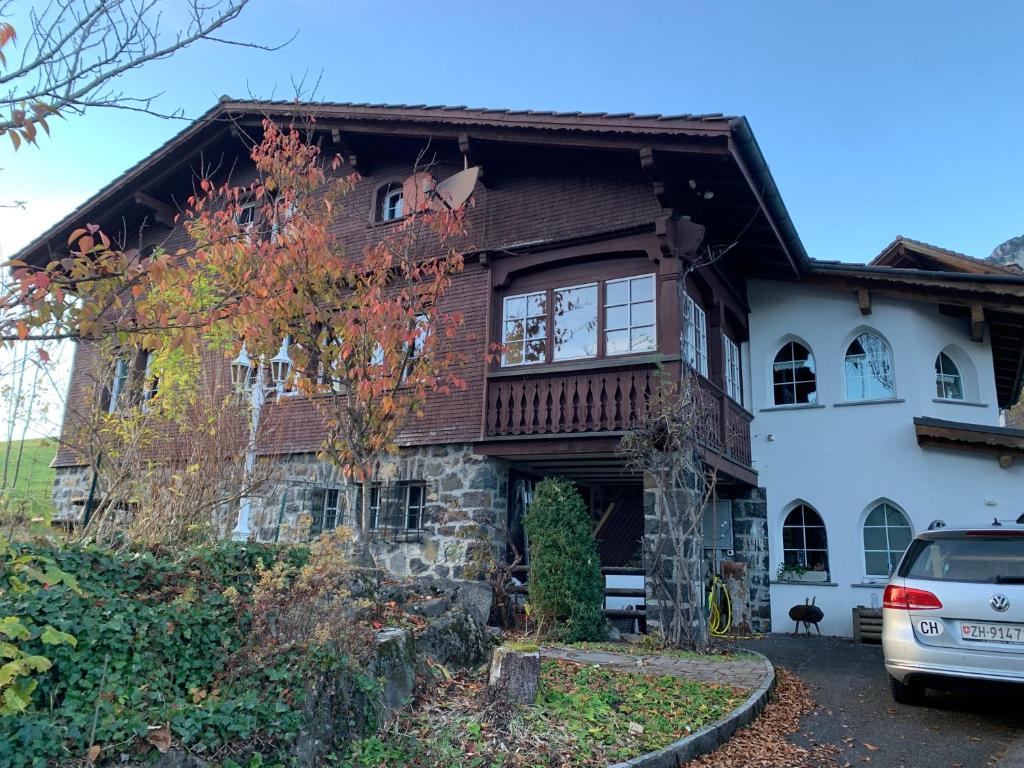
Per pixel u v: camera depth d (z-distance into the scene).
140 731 3.64
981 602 6.09
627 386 10.24
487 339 11.53
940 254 14.23
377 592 6.78
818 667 9.01
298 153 9.62
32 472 6.92
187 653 4.40
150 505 6.47
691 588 9.27
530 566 9.45
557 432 10.55
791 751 5.47
